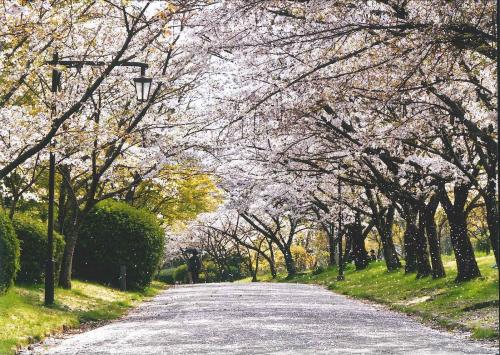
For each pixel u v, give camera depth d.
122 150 21.97
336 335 12.72
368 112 18.89
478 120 16.98
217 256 65.62
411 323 15.48
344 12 14.15
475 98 17.25
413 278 27.91
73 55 20.22
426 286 23.94
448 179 20.53
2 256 16.81
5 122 16.11
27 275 20.62
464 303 17.64
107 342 12.31
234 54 15.53
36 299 18.27
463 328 13.62
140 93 16.64
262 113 17.38
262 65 15.68
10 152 16.91
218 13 14.02
